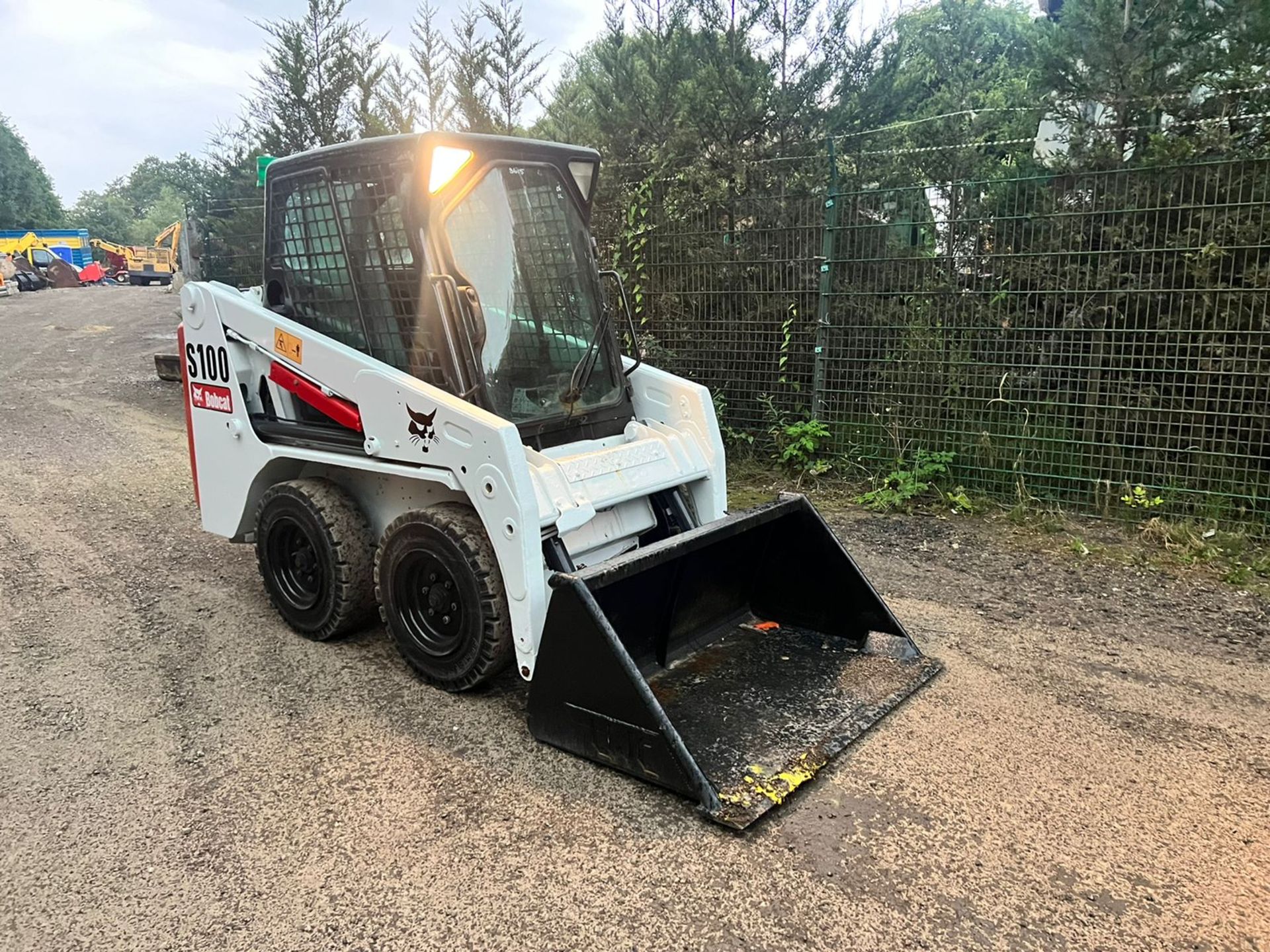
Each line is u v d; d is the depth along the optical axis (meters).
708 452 3.99
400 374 3.39
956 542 5.38
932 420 6.32
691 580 3.54
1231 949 2.17
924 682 3.52
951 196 6.08
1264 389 5.23
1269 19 5.36
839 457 6.68
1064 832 2.62
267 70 11.98
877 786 2.85
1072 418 5.84
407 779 2.92
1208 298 5.32
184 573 4.92
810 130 7.79
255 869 2.49
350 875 2.46
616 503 3.48
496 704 3.42
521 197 3.64
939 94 9.58
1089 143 5.79
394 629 3.61
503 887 2.40
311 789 2.87
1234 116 5.37
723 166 7.11
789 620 3.94
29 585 4.75
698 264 7.14
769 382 7.04
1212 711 3.35
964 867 2.47
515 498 3.04
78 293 28.08
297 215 3.74
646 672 3.48
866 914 2.29
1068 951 2.16
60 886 2.43
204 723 3.30
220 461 4.20
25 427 8.80
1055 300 5.84
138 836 2.64
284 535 4.02
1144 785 2.86
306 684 3.61
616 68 8.20
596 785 2.87
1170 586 4.66
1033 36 6.28
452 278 3.28
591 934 2.23
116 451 7.87
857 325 6.52
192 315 4.11
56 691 3.56
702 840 2.59
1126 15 5.73
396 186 3.30
